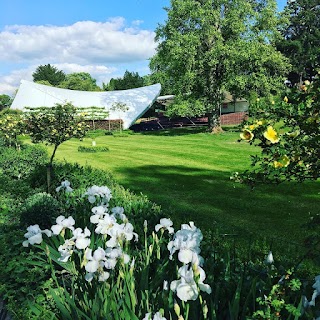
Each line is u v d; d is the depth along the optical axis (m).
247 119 3.64
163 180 11.89
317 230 6.74
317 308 2.36
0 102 62.00
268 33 28.41
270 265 3.09
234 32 28.17
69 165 10.65
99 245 3.62
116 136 32.12
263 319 2.36
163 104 52.41
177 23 28.84
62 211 6.46
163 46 30.16
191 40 26.80
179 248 2.54
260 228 7.05
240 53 26.47
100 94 45.81
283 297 2.55
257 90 28.67
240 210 8.32
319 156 3.40
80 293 3.09
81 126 8.92
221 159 16.12
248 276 3.37
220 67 29.22
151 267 3.40
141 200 6.76
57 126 8.67
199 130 33.56
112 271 2.95
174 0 27.86
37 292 3.93
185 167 14.39
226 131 30.64
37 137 8.69
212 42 28.77
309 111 3.32
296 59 52.19
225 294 2.92
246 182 3.91
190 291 2.27
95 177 9.62
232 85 28.80
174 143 23.89
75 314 2.80
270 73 30.06
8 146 18.14
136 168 14.49
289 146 3.42
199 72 28.94
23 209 6.39
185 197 9.62
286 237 6.49
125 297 2.65
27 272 4.23
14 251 4.86
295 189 9.96
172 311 2.54
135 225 5.28
